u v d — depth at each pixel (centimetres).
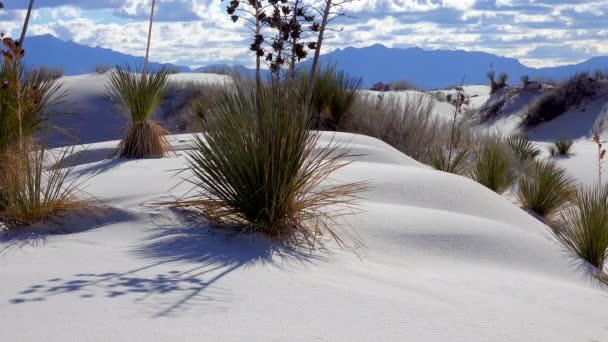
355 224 459
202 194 450
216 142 444
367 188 554
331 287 318
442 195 567
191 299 281
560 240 538
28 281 299
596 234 513
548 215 831
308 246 407
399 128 1077
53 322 244
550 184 848
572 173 1309
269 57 430
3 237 400
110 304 267
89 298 274
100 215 439
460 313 304
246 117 445
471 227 474
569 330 312
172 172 598
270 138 428
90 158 817
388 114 1102
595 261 510
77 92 2480
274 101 435
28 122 505
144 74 780
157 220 431
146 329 240
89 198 497
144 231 413
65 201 452
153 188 529
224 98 473
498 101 2894
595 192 622
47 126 534
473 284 379
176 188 525
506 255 455
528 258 461
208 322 253
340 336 251
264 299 289
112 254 360
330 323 265
